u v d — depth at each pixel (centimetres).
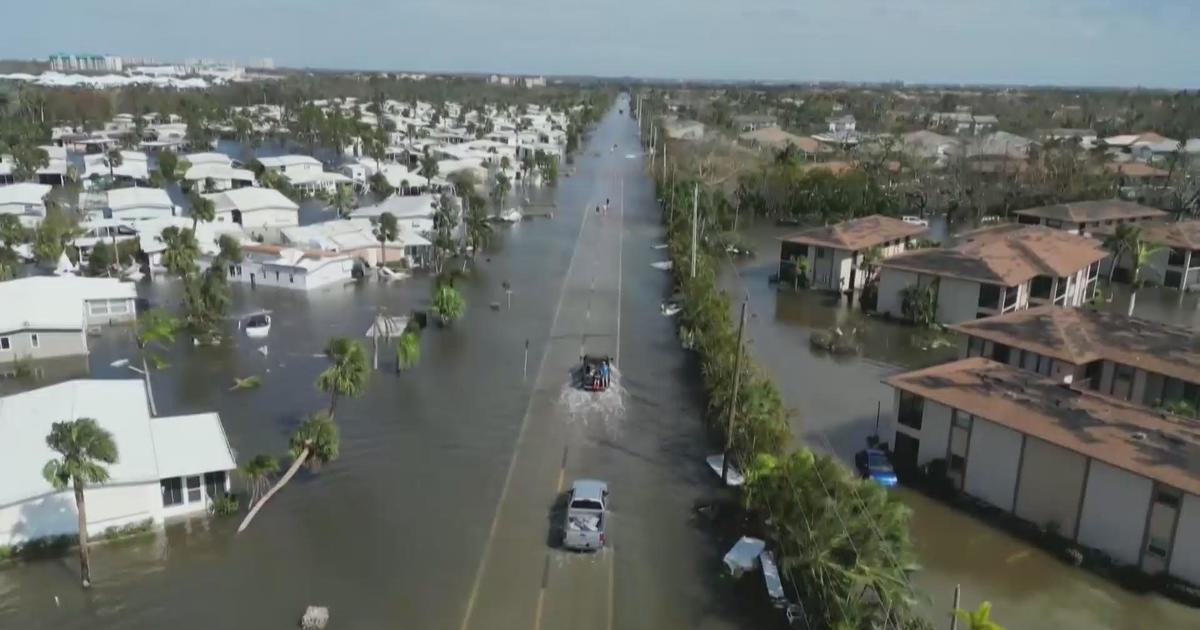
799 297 8369
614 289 8531
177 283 8281
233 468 3984
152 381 5738
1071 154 14312
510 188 15088
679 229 10062
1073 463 3712
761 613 3297
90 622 3194
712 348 5609
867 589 2977
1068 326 5497
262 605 3312
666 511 4078
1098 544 3656
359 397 5503
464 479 4397
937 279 7331
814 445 4809
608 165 19150
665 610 3309
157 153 17612
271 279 8356
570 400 5509
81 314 6366
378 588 3428
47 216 9538
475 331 7025
